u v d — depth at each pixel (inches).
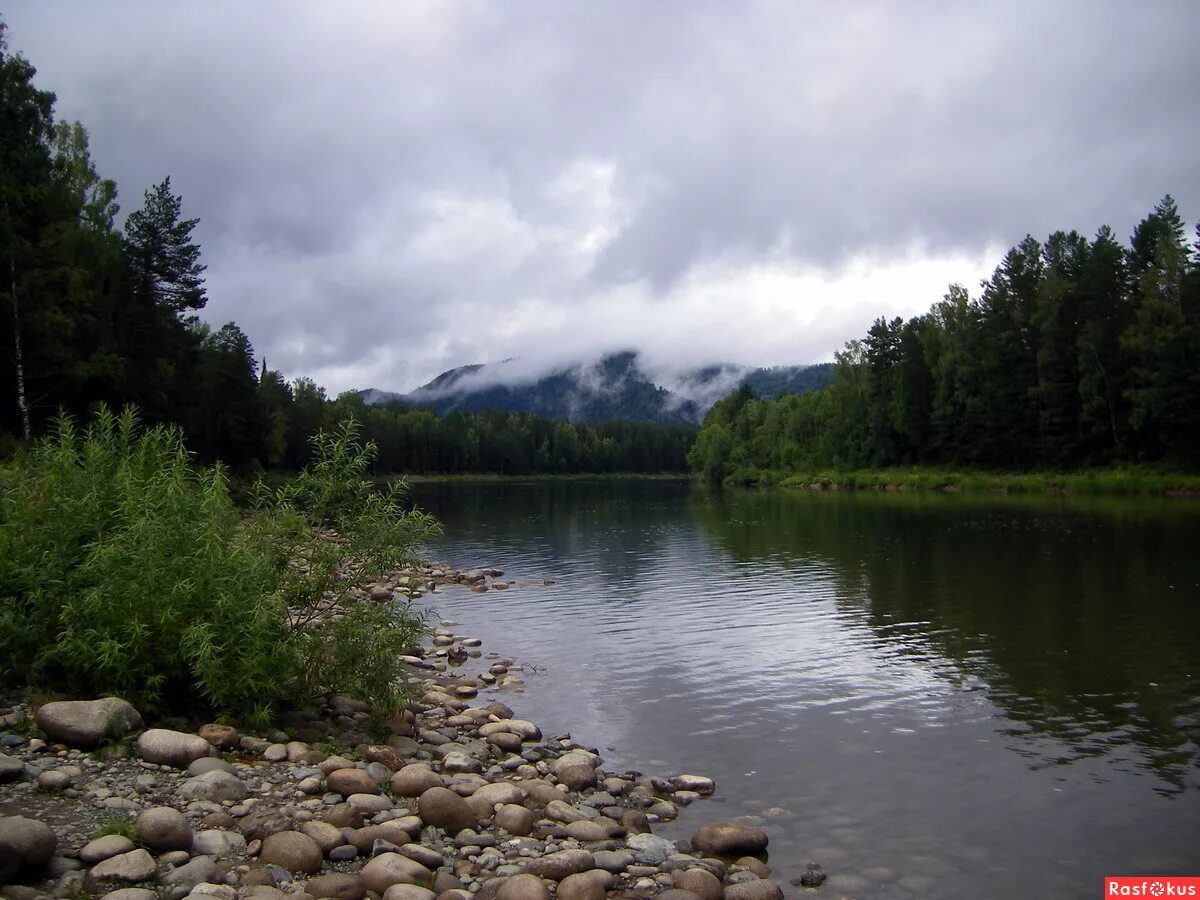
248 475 2903.5
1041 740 514.0
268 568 482.3
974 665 691.4
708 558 1446.9
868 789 441.1
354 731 491.5
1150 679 640.4
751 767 476.4
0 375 1699.1
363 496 542.6
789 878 344.5
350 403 5836.6
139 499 487.5
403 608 547.5
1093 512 2130.9
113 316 2101.4
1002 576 1136.8
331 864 319.6
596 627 881.5
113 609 440.5
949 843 376.5
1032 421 3609.7
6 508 495.2
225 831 324.8
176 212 2551.7
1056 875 346.9
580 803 418.0
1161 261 3117.6
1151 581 1061.8
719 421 6338.6
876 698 608.7
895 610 929.5
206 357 3063.5
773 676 674.2
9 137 1638.8
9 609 452.1
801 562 1353.3
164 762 380.2
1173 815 404.8
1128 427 3218.5
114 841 293.0
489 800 393.1
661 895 313.7
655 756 497.4
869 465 4468.5
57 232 1760.6
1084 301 3376.0
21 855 266.4
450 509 2999.5
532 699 621.6
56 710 389.7
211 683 436.5
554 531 2030.0
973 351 3971.5
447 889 309.6
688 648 777.6
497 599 1064.8
